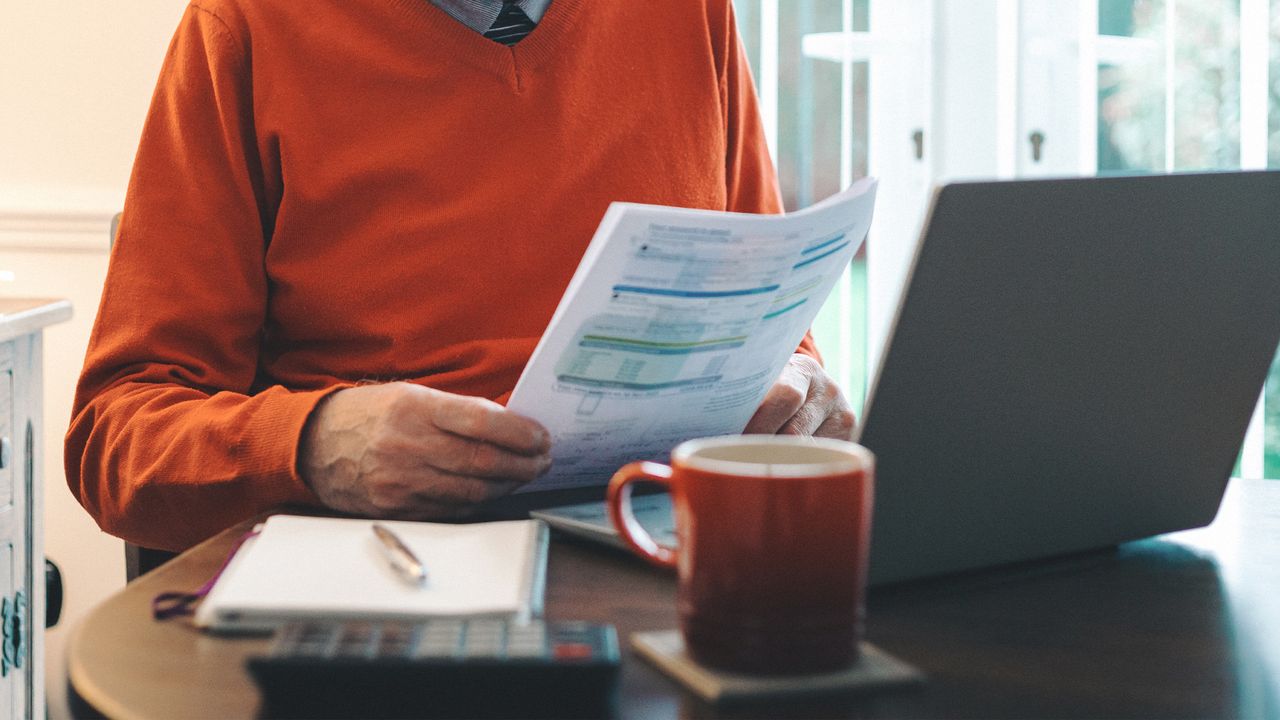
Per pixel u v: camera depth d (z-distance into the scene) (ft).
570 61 3.82
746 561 1.52
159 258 3.40
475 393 3.56
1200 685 1.60
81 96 6.25
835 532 1.53
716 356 2.55
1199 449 2.36
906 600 1.99
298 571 1.88
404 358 3.58
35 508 4.35
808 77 7.38
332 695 1.48
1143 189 2.05
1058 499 2.19
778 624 1.52
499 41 3.73
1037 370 2.04
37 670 4.39
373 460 2.47
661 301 2.31
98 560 6.36
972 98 7.32
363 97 3.65
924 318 1.88
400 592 1.79
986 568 2.20
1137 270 2.09
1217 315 2.24
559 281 3.76
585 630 1.61
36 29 6.22
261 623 1.74
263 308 3.64
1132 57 7.11
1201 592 2.06
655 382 2.52
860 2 7.32
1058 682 1.60
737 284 2.37
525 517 2.58
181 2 6.24
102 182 6.30
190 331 3.35
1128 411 2.20
